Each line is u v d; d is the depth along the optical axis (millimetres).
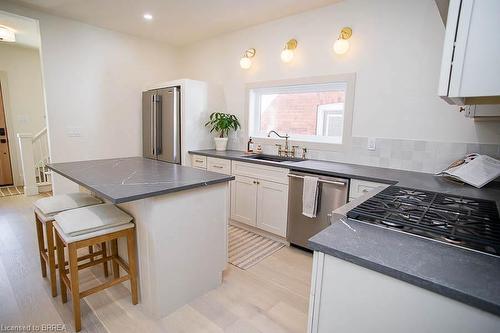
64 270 1848
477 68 947
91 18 3391
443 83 1010
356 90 2750
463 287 664
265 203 2930
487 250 852
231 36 3824
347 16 2740
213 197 1969
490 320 637
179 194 1744
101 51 3754
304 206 2510
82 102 3670
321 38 2943
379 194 1522
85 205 2021
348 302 867
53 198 2068
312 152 3133
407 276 722
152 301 1740
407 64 2441
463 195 1586
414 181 2012
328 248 866
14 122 4988
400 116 2520
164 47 4434
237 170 3166
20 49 4898
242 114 3799
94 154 3850
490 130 2123
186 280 1870
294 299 1973
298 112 3426
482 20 923
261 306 1891
